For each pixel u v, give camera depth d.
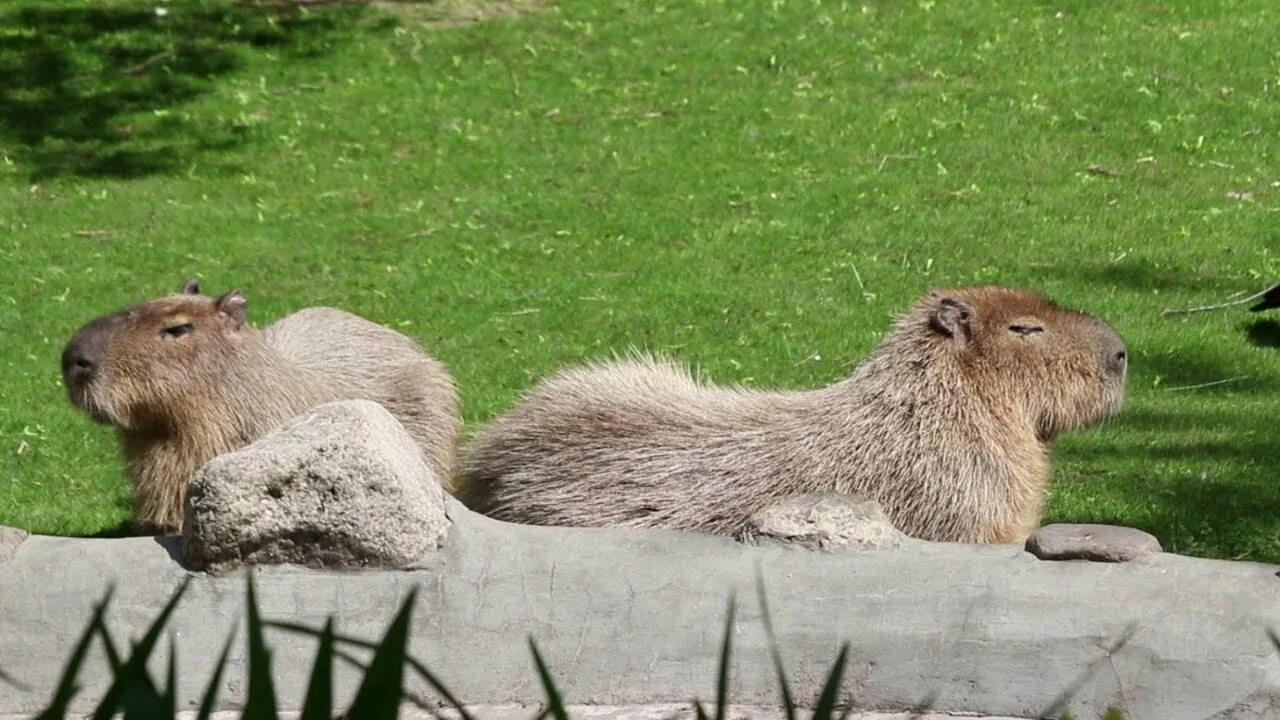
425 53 22.78
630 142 19.67
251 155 20.00
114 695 3.66
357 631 7.49
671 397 8.95
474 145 19.88
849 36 22.53
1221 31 21.86
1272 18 22.27
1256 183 17.50
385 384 10.13
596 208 17.80
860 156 18.88
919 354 8.54
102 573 7.61
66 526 10.79
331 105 21.30
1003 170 18.20
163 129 20.86
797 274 15.71
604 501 8.52
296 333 10.42
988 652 7.15
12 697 7.50
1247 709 6.89
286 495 7.52
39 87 22.14
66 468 12.02
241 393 9.34
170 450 9.32
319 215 18.06
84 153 20.27
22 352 14.59
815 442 8.46
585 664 7.45
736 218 17.30
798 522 7.53
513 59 22.45
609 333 14.45
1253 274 15.10
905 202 17.47
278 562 7.57
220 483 7.50
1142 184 17.62
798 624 7.32
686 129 19.98
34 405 13.34
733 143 19.47
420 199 18.38
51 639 7.53
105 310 15.61
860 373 8.68
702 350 13.91
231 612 7.51
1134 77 20.53
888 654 7.23
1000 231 16.50
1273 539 9.71
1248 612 6.95
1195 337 13.62
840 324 14.40
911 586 7.27
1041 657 7.11
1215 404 12.30
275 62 22.72
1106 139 18.92
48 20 24.17
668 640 7.41
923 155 18.78
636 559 7.55
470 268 16.31
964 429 8.40
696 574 7.46
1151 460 11.22
